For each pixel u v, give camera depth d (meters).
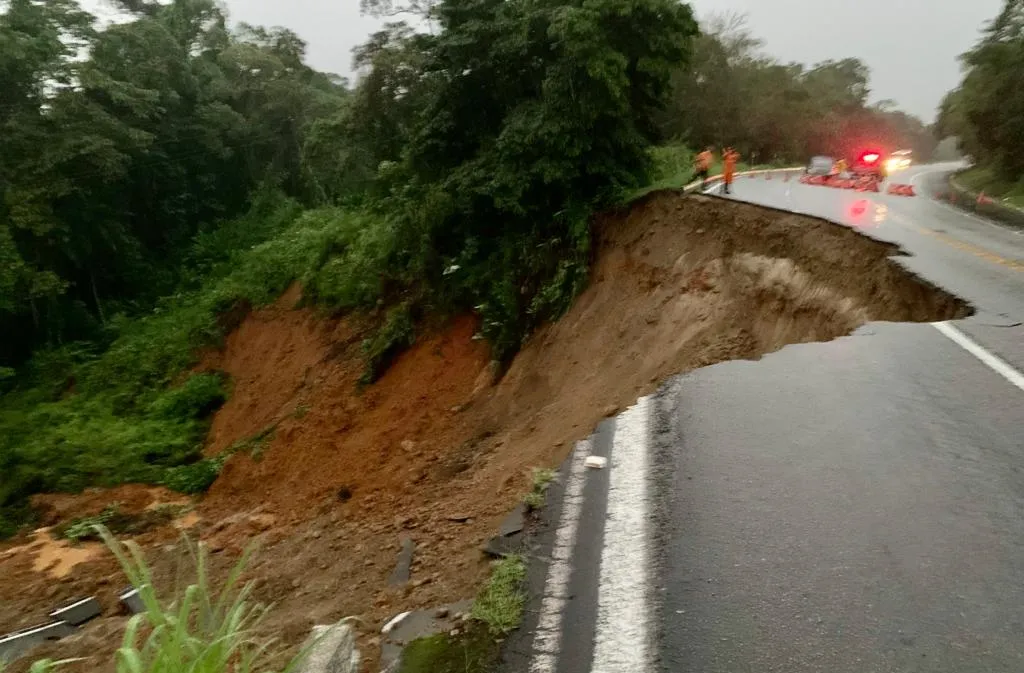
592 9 12.81
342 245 21.50
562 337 12.90
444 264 16.31
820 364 6.20
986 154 37.38
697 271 11.27
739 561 3.41
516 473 5.83
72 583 9.80
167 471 15.33
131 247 31.55
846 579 3.25
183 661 2.52
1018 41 30.12
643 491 4.16
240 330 22.62
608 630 3.03
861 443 4.61
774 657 2.79
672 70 14.52
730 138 40.38
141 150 29.86
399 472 11.27
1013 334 6.75
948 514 3.75
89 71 26.47
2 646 7.46
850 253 9.73
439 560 4.68
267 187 37.12
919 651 2.79
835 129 49.72
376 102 21.11
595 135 14.38
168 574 9.27
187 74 33.91
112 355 23.59
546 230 14.97
